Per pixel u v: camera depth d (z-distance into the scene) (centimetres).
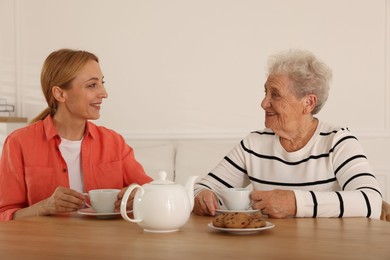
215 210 159
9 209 186
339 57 328
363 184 163
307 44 331
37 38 363
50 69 199
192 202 135
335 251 106
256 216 134
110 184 206
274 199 149
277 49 335
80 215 160
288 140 189
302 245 112
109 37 354
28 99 364
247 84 338
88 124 207
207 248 109
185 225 140
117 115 354
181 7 345
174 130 346
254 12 337
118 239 120
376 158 326
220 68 341
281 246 111
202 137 342
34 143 197
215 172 199
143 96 350
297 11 332
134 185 129
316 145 184
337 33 328
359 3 326
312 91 182
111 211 157
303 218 150
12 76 365
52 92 199
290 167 186
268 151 193
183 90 346
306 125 186
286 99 182
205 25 343
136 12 351
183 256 102
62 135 203
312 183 181
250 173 194
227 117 341
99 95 200
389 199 324
